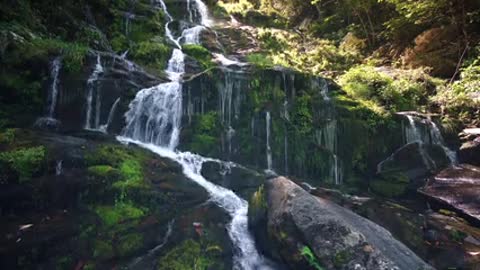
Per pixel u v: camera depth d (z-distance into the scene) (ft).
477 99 30.45
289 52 47.14
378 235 16.39
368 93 31.45
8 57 24.26
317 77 28.89
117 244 15.55
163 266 15.29
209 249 16.51
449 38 39.63
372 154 27.32
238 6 61.77
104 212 16.81
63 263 14.52
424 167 26.21
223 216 18.76
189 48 38.73
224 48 45.27
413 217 20.48
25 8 30.81
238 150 25.62
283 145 26.25
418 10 38.60
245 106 26.53
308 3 62.85
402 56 41.93
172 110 25.73
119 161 19.61
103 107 25.39
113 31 39.75
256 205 18.31
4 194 15.94
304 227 15.29
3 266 13.83
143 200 17.92
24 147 18.47
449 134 28.30
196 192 19.81
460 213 21.35
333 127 27.22
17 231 14.97
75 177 17.54
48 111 24.26
